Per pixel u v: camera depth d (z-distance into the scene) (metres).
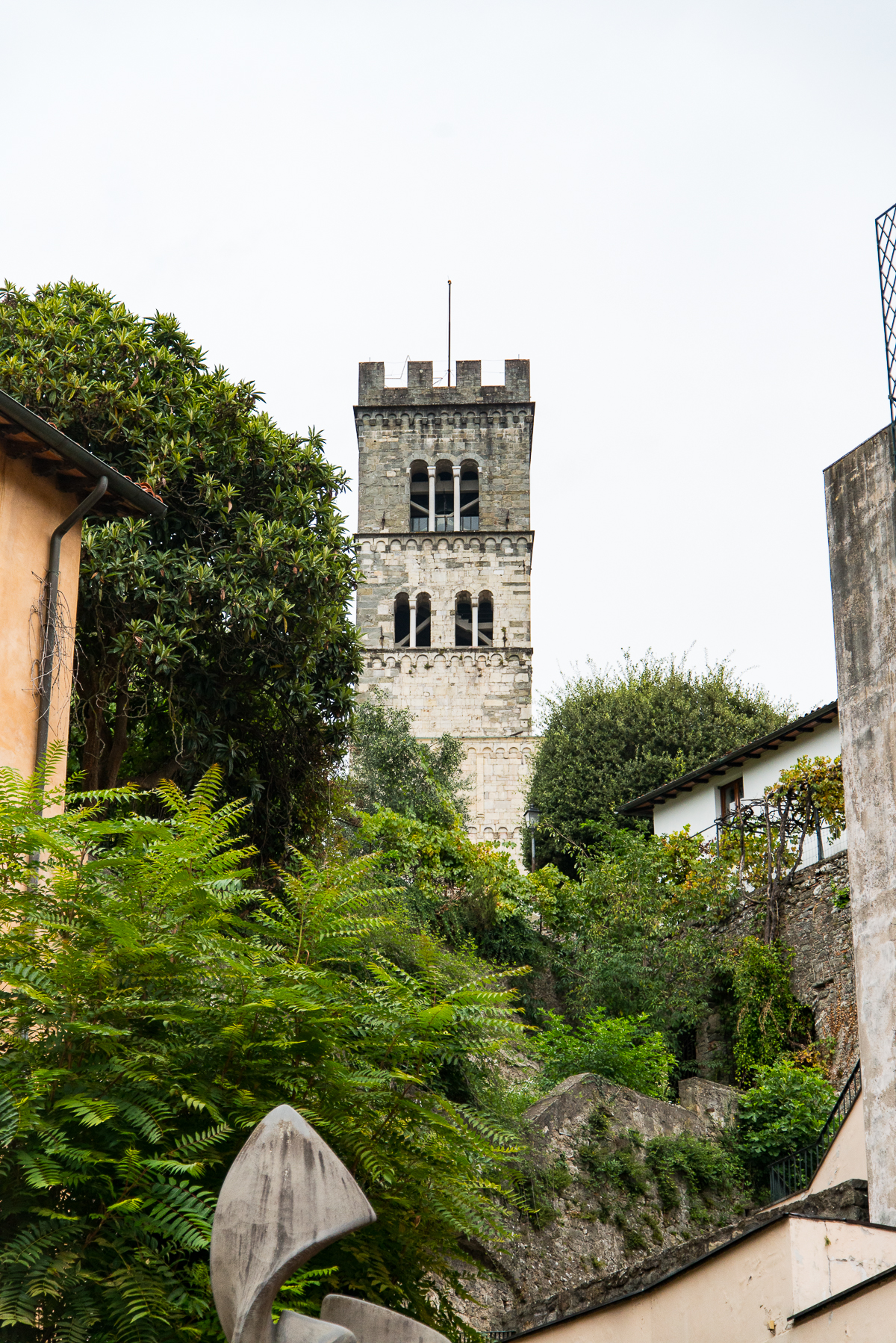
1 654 11.25
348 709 20.58
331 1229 3.81
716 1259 9.38
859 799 11.15
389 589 58.22
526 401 61.00
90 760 18.03
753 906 25.16
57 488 12.26
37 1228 5.48
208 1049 6.45
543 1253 16.05
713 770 29.97
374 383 61.12
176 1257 5.91
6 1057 5.97
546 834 39.56
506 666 56.72
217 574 18.95
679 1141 18.86
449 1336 6.87
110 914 6.33
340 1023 6.67
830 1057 21.97
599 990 24.70
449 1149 6.97
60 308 20.02
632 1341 10.03
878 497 11.58
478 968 16.09
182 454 19.28
